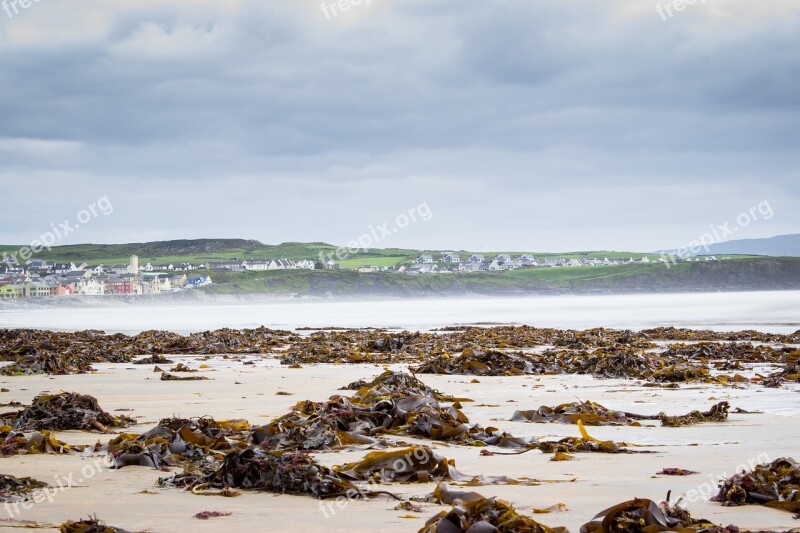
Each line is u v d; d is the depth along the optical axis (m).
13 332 49.53
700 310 97.62
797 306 109.06
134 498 8.23
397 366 29.41
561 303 162.62
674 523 6.62
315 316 99.81
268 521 7.23
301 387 21.08
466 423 13.16
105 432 12.93
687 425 14.00
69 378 24.55
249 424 12.77
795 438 12.44
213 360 33.69
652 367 24.78
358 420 12.60
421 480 8.90
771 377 22.50
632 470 9.80
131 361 33.00
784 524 7.13
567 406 14.87
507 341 39.84
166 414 15.29
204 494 8.35
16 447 11.05
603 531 6.49
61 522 7.26
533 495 8.31
